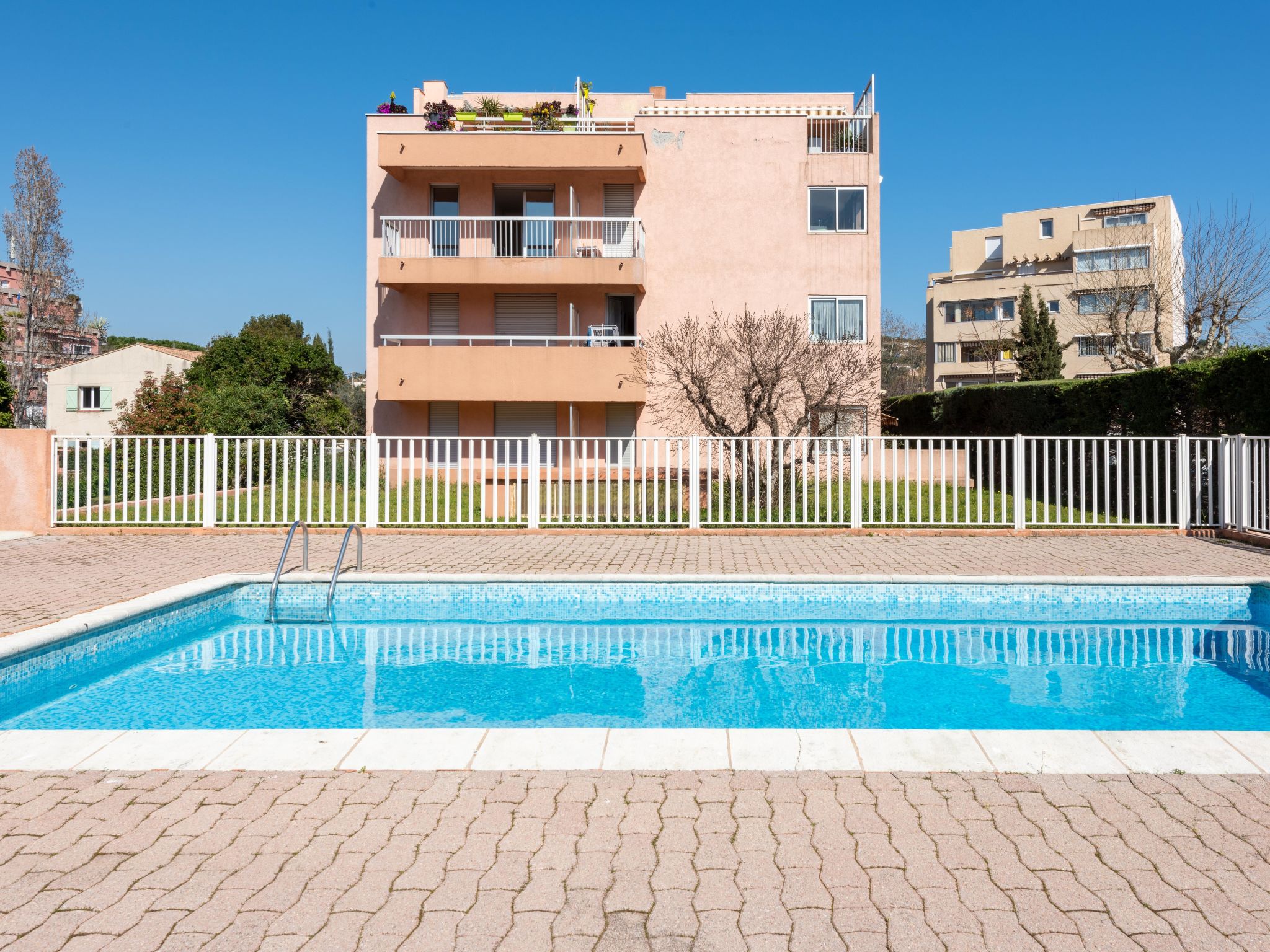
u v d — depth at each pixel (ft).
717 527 40.50
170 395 88.07
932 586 28.37
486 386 65.82
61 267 145.28
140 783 11.68
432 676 21.59
